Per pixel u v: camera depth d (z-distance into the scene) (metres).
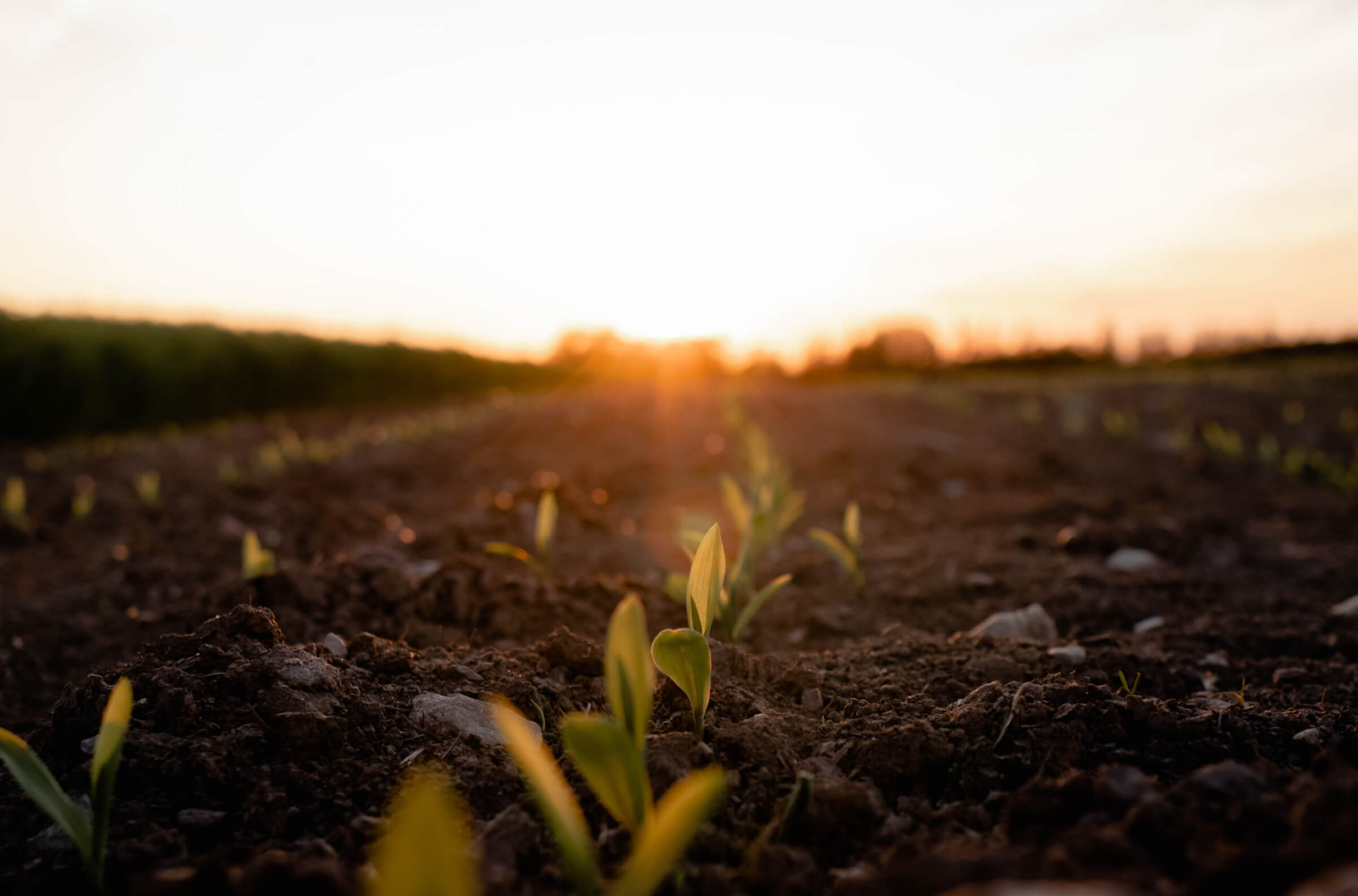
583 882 1.00
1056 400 14.27
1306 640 2.82
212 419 14.26
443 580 2.97
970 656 2.38
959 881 1.13
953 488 6.32
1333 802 1.16
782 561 4.20
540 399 19.17
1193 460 7.53
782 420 11.80
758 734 1.71
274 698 1.72
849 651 2.60
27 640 3.17
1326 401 11.93
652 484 6.62
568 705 2.02
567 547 4.32
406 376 21.33
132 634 3.18
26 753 1.25
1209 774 1.36
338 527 5.06
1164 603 3.36
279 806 1.46
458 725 1.78
